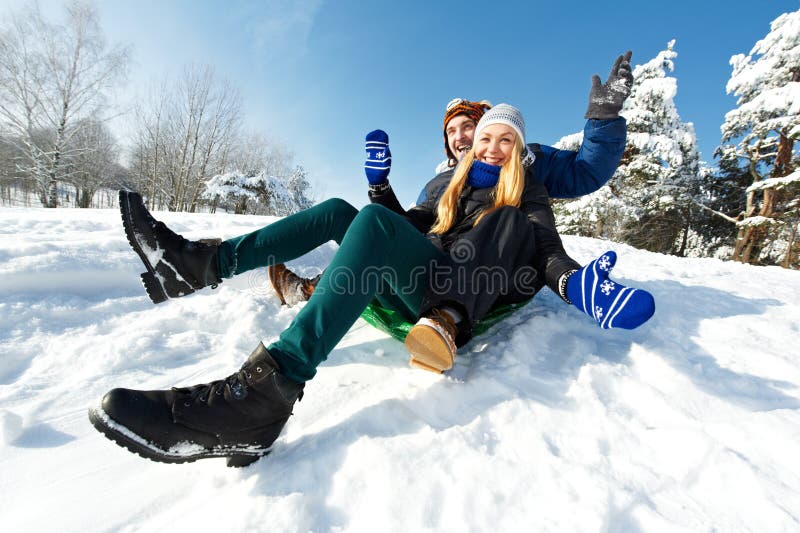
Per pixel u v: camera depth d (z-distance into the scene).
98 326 1.42
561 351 1.28
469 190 1.43
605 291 0.99
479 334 1.39
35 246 1.74
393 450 0.81
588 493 0.69
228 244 1.17
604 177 1.71
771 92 12.62
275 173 31.62
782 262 14.05
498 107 1.45
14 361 1.19
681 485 0.74
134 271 1.79
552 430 0.89
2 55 15.63
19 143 17.73
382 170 1.57
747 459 0.81
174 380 1.18
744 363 1.23
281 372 0.81
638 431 0.89
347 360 1.27
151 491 0.75
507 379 1.09
